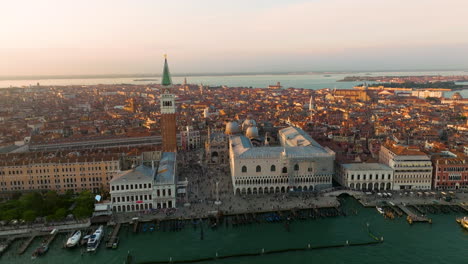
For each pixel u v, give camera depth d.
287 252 174.25
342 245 179.62
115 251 173.62
